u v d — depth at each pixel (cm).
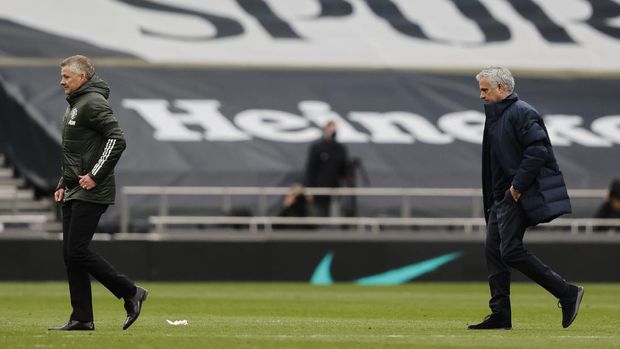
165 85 11125
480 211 9456
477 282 9181
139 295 4119
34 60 11106
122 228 9119
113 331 4147
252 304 6406
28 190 10231
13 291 7531
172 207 9488
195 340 3756
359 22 12162
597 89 11569
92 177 3972
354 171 9800
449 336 4031
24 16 11669
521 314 5656
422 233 9231
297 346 3581
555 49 12019
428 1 12500
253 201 9581
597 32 12275
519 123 4156
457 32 12144
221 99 11025
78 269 4084
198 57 11506
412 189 9794
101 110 3997
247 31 11912
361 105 11100
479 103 11231
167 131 10500
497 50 11956
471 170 10288
